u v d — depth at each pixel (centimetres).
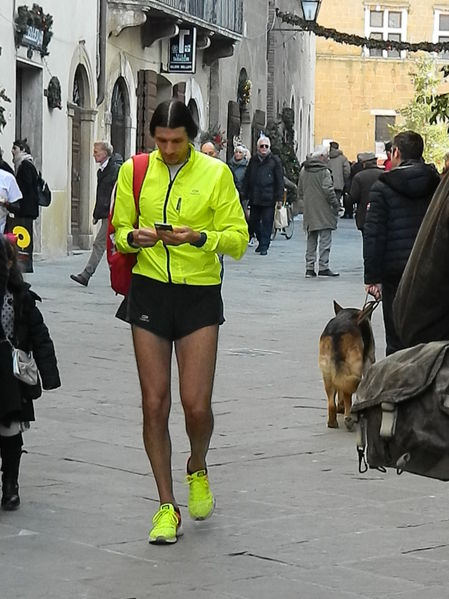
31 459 1038
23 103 2827
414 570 761
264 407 1282
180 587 725
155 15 3556
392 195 1203
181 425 1183
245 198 3272
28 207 2303
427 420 563
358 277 2691
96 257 2283
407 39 8356
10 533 832
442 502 923
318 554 792
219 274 823
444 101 1656
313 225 2659
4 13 2542
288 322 1934
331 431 1172
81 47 3112
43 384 893
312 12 3725
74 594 712
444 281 563
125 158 3594
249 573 752
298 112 6906
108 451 1072
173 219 812
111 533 834
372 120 8388
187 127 806
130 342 1669
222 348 1664
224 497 930
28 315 886
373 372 592
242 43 4916
